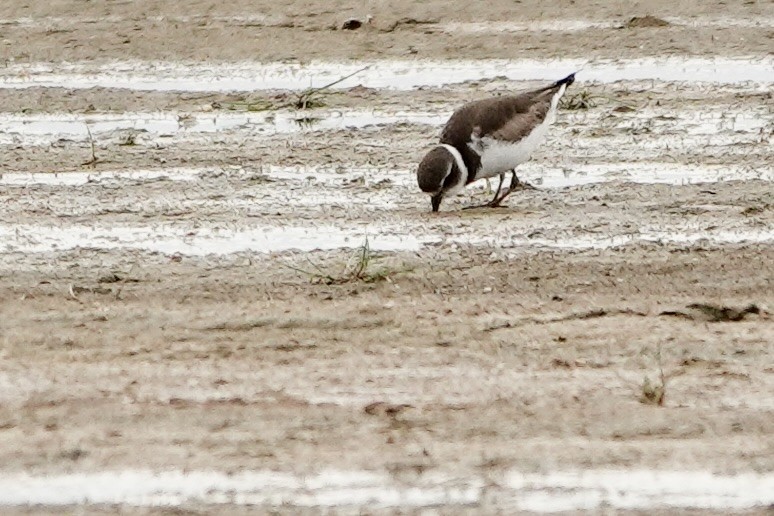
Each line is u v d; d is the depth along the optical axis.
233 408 9.94
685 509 8.45
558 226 13.97
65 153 16.94
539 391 10.16
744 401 9.94
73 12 23.00
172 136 17.58
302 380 10.42
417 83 19.58
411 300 12.10
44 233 13.98
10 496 8.78
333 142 17.19
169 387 10.33
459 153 14.47
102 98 19.17
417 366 10.67
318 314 11.76
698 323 11.55
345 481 8.85
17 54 21.19
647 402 9.94
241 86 19.61
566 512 8.44
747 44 20.81
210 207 14.77
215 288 12.43
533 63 20.31
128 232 13.98
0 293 12.37
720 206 14.48
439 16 22.41
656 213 14.31
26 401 10.12
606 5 22.70
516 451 9.20
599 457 9.11
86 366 10.77
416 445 9.30
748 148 16.50
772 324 11.51
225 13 22.78
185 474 8.99
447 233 13.80
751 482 8.77
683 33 21.33
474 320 11.60
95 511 8.58
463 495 8.66
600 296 12.13
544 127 14.83
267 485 8.83
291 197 15.11
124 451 9.30
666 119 17.73
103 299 12.23
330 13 22.64
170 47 21.34
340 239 13.66
